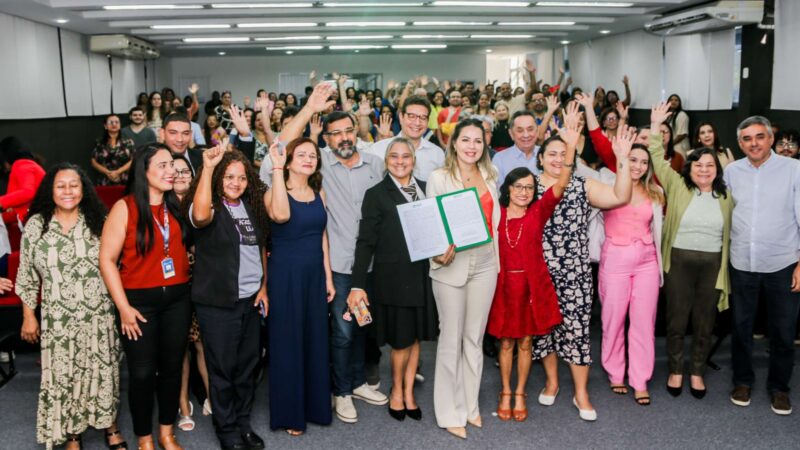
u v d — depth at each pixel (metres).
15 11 9.52
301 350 3.33
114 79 14.73
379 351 3.97
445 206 3.23
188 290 3.13
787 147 4.87
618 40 15.11
